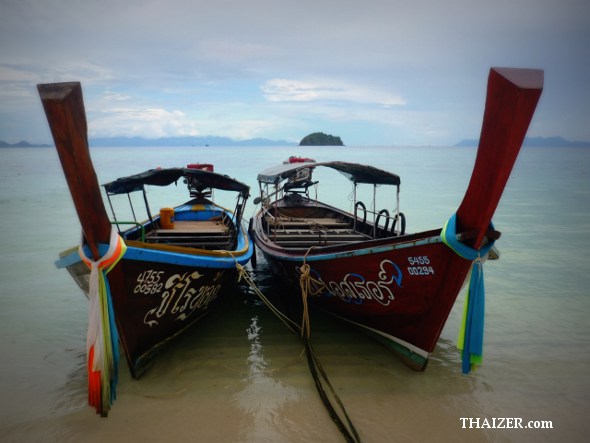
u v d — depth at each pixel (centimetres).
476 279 571
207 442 530
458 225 559
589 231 1739
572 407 610
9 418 571
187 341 793
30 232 1691
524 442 541
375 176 971
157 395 621
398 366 709
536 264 1259
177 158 9856
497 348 768
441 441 539
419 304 636
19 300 974
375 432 552
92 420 567
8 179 3931
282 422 569
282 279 992
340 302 775
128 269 570
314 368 680
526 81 443
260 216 1291
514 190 3300
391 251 623
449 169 6131
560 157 11375
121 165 6531
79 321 870
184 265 657
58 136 447
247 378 670
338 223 1154
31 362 714
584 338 806
